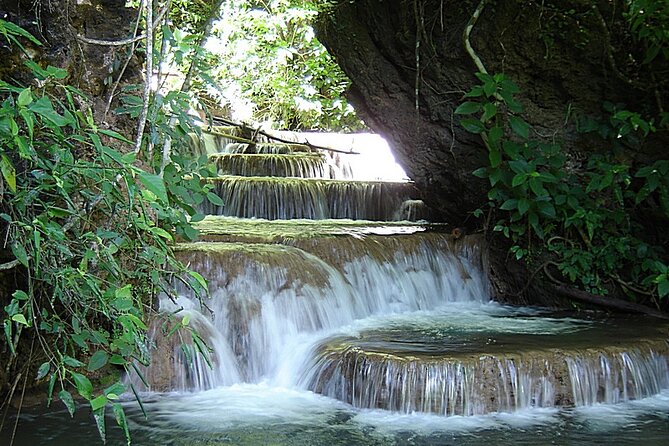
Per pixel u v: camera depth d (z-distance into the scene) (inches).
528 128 272.7
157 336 200.5
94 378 194.4
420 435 169.9
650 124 252.8
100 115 194.5
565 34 273.3
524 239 286.5
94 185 136.4
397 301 262.7
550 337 218.4
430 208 346.6
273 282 227.8
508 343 208.1
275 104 573.0
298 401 195.0
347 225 316.8
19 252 117.4
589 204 269.9
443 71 291.9
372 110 316.2
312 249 250.2
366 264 258.1
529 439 168.2
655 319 253.4
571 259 273.6
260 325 220.1
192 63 186.2
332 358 201.3
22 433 167.8
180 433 170.4
